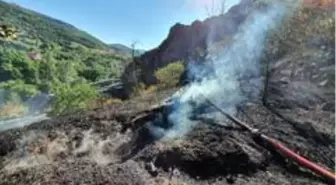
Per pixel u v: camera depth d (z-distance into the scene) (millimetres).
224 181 3912
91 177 3877
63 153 5266
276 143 4492
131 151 5082
